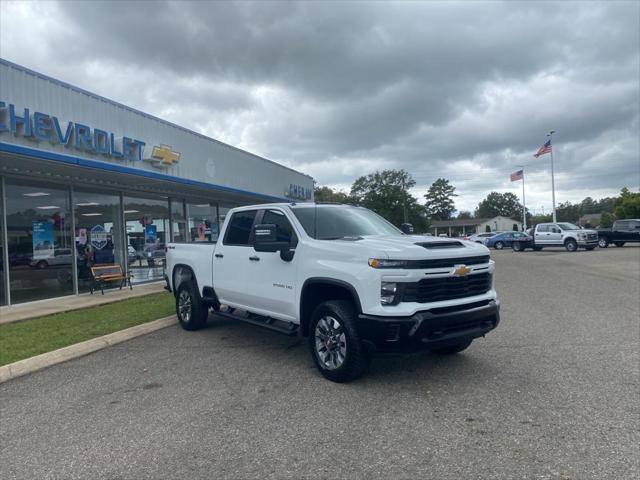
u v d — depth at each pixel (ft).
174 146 48.44
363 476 10.33
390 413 13.73
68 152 34.81
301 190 87.71
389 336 14.69
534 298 35.04
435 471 10.45
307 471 10.59
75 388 16.75
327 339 16.69
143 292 40.78
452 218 379.76
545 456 10.99
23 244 35.06
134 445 12.12
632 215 191.01
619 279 45.85
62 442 12.43
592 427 12.48
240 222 22.45
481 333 16.37
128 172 39.34
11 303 33.68
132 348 22.26
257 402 14.88
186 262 25.82
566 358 18.94
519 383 16.07
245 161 65.00
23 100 31.35
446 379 16.62
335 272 16.19
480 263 16.93
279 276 18.98
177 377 17.67
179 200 56.03
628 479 9.93
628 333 22.94
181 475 10.56
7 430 13.33
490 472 10.34
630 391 15.07
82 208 41.04
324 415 13.69
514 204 490.90
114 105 40.14
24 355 20.03
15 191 34.81
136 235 47.98
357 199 258.16
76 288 39.63
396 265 14.88
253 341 23.30
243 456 11.37
